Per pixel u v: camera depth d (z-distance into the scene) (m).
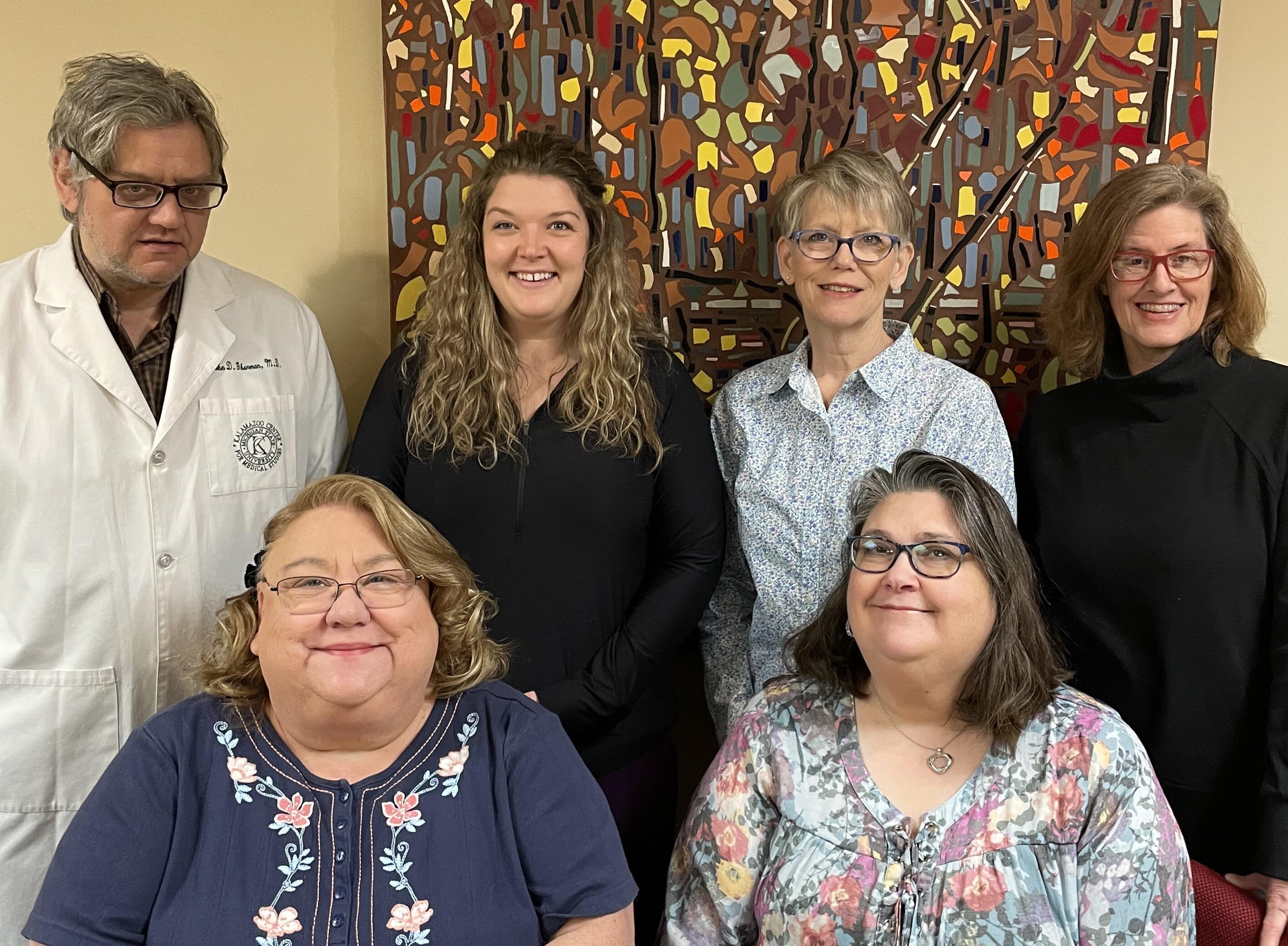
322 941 1.12
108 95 1.38
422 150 1.95
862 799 1.27
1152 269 1.59
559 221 1.60
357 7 1.96
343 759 1.22
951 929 1.21
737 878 1.33
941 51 1.97
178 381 1.59
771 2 1.94
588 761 1.64
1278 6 1.99
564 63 1.95
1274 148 2.03
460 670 1.30
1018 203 2.00
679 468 1.66
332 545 1.22
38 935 1.13
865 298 1.71
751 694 1.79
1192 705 1.58
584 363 1.64
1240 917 1.36
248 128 1.96
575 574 1.62
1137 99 1.98
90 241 1.45
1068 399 1.77
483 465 1.63
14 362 1.51
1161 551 1.59
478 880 1.18
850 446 1.72
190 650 1.60
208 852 1.16
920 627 1.23
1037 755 1.25
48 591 1.51
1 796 1.51
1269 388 1.57
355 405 2.06
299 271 2.02
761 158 1.98
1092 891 1.21
